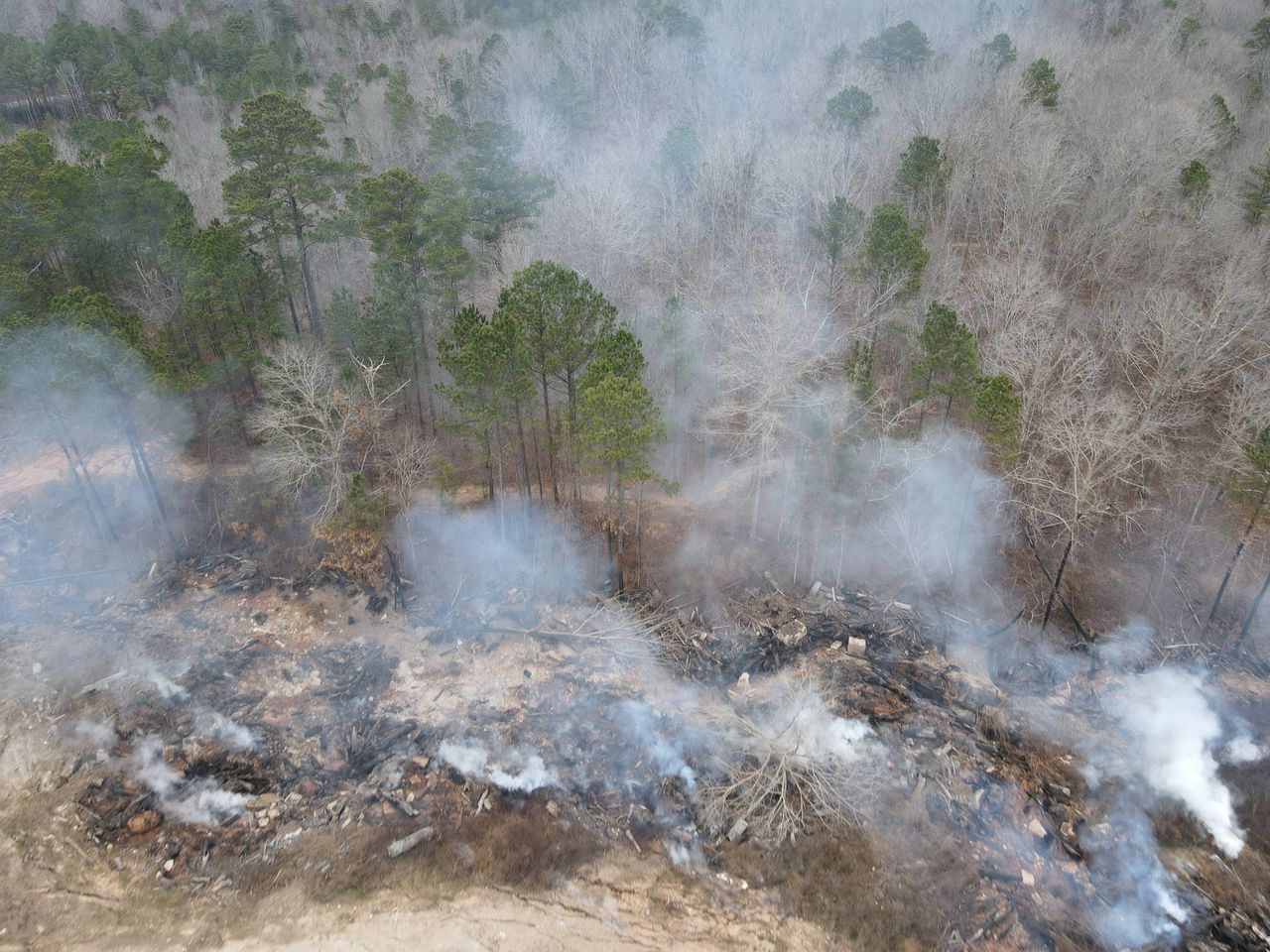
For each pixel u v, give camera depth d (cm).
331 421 3650
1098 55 6475
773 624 3562
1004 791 2922
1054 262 4891
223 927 2448
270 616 3581
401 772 2947
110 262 4212
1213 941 2528
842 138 5291
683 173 5416
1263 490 3133
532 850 2717
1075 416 3669
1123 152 4653
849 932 2525
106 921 2436
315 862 2645
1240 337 3925
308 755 3039
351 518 3409
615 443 3048
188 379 3559
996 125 5316
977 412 3180
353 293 5134
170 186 4291
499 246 4581
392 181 3912
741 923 2550
